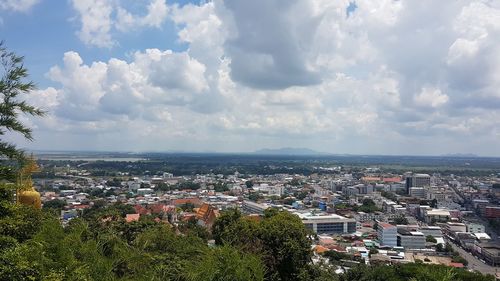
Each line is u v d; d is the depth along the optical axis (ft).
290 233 161.27
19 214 60.23
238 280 60.75
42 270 54.44
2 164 57.47
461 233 587.68
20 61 76.54
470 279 214.69
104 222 172.14
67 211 482.28
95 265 65.57
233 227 172.35
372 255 440.45
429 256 481.87
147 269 76.74
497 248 488.85
